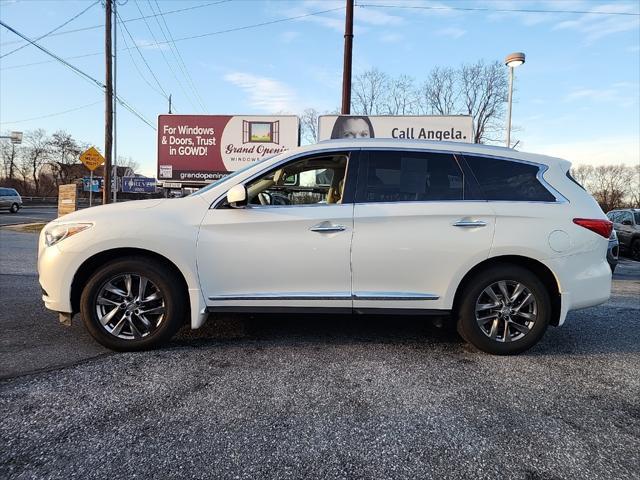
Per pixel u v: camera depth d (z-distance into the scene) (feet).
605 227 12.29
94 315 11.55
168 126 49.90
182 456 7.35
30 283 20.88
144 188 172.14
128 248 11.54
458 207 11.84
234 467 7.09
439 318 12.60
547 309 11.99
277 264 11.68
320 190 13.11
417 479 6.90
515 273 11.92
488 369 11.32
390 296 11.82
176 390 9.72
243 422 8.46
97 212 11.83
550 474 7.07
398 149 12.36
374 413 8.91
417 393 9.84
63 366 10.85
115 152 67.97
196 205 11.93
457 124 41.98
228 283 11.72
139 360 11.33
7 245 37.81
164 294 11.62
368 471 7.06
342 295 11.82
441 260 11.74
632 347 13.34
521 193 12.22
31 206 141.79
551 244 11.84
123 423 8.33
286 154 12.37
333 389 9.94
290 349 12.39
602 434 8.32
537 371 11.28
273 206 11.85
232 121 49.49
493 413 9.04
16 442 7.62
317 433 8.13
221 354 11.88
